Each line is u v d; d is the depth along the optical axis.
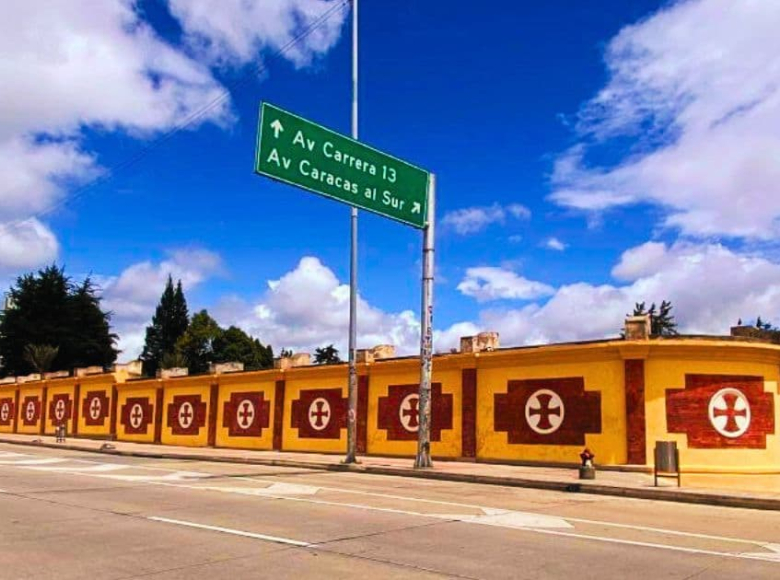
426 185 22.31
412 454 25.38
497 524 10.99
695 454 19.75
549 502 14.22
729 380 20.23
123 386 40.03
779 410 20.62
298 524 10.80
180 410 35.81
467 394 23.83
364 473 21.25
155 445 35.53
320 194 19.20
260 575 7.51
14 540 9.47
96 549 8.86
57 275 73.00
